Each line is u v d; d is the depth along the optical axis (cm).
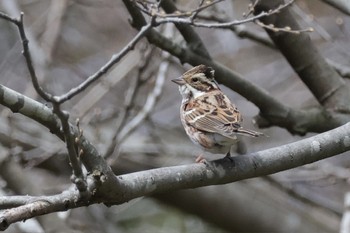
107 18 1791
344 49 1351
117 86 1611
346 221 1146
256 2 983
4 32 1730
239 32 1153
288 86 1694
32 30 1641
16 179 1344
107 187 728
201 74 1031
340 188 1648
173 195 1545
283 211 1605
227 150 952
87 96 1474
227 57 1678
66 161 1435
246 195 1591
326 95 1106
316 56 1106
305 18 1237
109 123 1521
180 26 1028
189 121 971
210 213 1576
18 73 1630
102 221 1527
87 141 716
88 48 1766
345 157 1595
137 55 1480
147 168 1473
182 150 1440
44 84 1407
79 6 1777
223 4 1336
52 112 696
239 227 1591
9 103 701
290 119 1091
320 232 1580
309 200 1445
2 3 1495
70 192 717
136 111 1450
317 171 1426
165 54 1295
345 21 1435
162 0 926
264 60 1711
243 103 1655
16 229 1363
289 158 844
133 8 974
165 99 1672
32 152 1402
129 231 1681
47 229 1326
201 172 808
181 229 1698
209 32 1689
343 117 1091
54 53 1628
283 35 1084
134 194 758
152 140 1502
